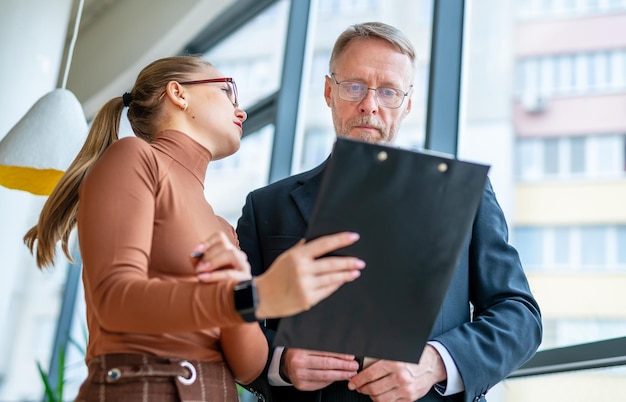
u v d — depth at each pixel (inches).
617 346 109.2
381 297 57.4
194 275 63.4
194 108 72.2
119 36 250.2
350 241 54.7
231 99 74.4
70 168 73.0
